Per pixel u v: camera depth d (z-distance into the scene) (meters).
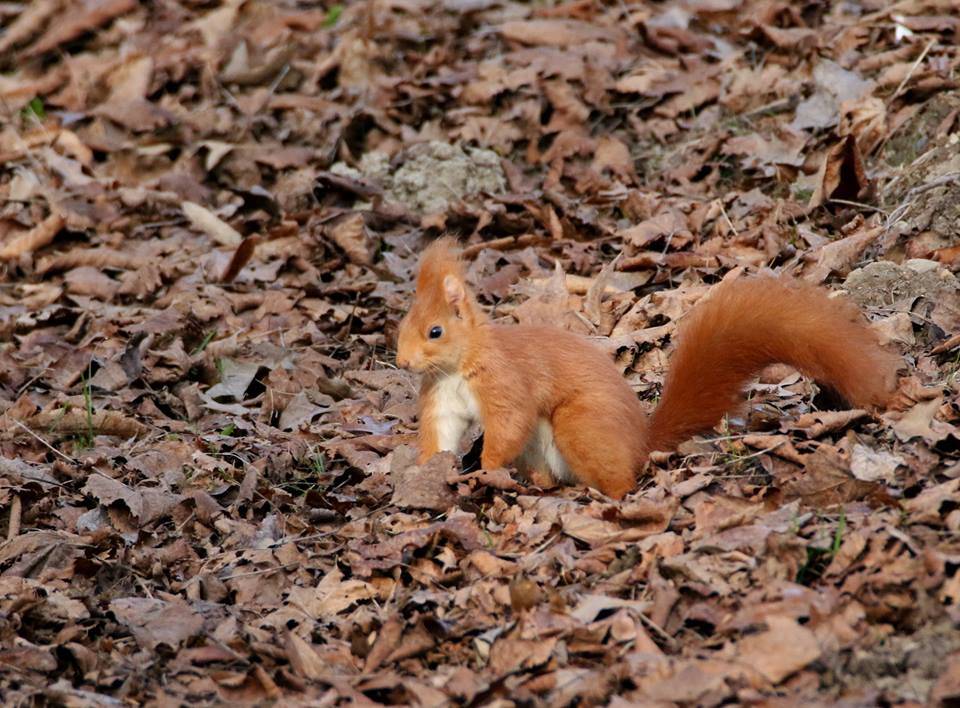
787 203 12.48
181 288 13.70
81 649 7.31
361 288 13.13
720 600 6.86
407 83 17.03
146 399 11.37
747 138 14.18
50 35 20.50
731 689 6.08
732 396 8.59
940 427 8.13
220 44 19.27
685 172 14.14
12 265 14.76
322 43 19.08
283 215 15.22
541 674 6.55
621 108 15.74
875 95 14.09
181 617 7.71
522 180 15.02
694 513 7.74
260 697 6.85
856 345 8.30
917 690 5.89
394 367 11.69
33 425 10.93
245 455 10.06
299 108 17.44
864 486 7.48
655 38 17.02
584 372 8.41
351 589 7.83
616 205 13.98
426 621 7.14
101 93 18.77
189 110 18.06
